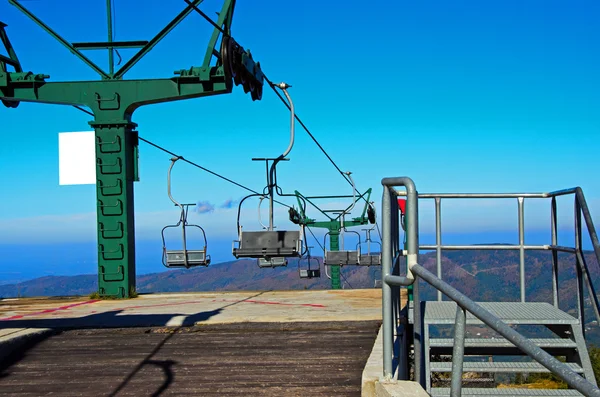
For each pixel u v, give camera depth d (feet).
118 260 35.14
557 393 15.74
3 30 36.68
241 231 40.37
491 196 20.65
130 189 35.83
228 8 34.78
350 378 15.88
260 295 33.01
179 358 18.15
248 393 15.19
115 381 16.55
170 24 36.19
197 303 29.58
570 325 16.70
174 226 48.14
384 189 13.11
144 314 24.67
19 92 35.60
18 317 25.09
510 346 16.70
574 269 17.80
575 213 17.40
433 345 16.43
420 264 12.23
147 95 35.17
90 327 21.57
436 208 20.85
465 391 16.14
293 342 19.21
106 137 35.27
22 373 17.47
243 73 34.40
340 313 23.02
